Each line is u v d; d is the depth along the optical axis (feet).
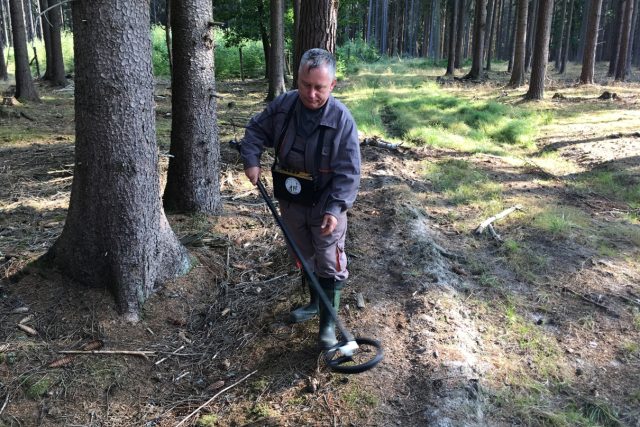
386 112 44.14
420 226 16.37
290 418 9.04
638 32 143.43
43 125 36.68
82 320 11.16
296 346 10.70
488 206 19.27
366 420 8.93
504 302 12.84
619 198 21.29
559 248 15.90
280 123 9.53
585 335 11.80
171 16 14.88
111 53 10.59
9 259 12.60
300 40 20.99
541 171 25.21
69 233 11.70
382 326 11.17
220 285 12.96
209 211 16.37
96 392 9.82
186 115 15.44
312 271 10.55
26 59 49.06
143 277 11.68
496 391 9.77
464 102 47.80
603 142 31.71
